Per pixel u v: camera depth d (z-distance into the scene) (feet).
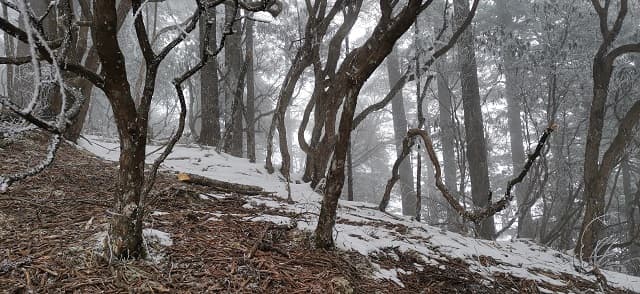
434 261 11.99
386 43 8.69
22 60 6.76
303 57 21.93
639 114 26.40
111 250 7.67
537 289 11.80
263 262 8.71
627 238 42.98
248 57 28.53
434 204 51.42
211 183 16.25
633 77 35.65
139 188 7.84
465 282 10.75
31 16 6.01
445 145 54.39
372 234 13.02
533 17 50.42
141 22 6.97
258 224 11.27
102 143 24.72
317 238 10.09
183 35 7.21
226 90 37.24
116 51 6.88
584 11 37.42
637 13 41.96
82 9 18.85
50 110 14.83
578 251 24.58
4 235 8.78
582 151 51.65
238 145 37.96
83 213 10.59
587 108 42.22
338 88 19.61
